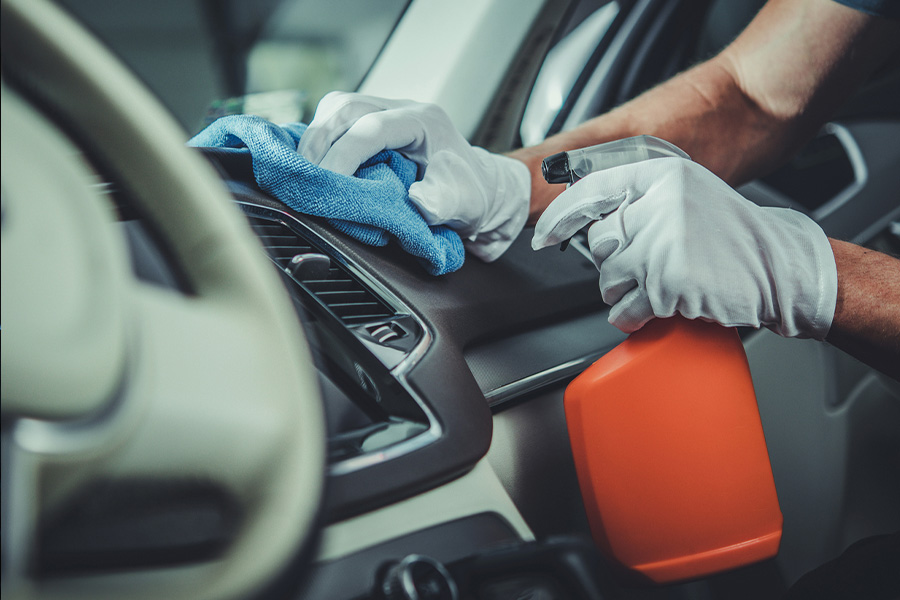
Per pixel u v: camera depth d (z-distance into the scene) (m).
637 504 0.44
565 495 0.58
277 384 0.26
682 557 0.44
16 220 0.22
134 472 0.23
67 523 0.24
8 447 0.21
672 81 0.88
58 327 0.22
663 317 0.45
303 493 0.25
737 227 0.46
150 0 1.16
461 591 0.35
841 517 0.91
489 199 0.65
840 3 0.77
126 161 0.26
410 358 0.47
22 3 0.23
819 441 0.92
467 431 0.44
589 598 0.37
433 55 1.05
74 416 0.22
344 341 0.47
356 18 1.15
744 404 0.44
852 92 0.87
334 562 0.35
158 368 0.24
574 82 1.18
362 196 0.54
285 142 0.59
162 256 0.28
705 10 1.21
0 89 0.24
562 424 0.59
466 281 0.61
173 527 0.26
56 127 0.26
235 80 1.25
